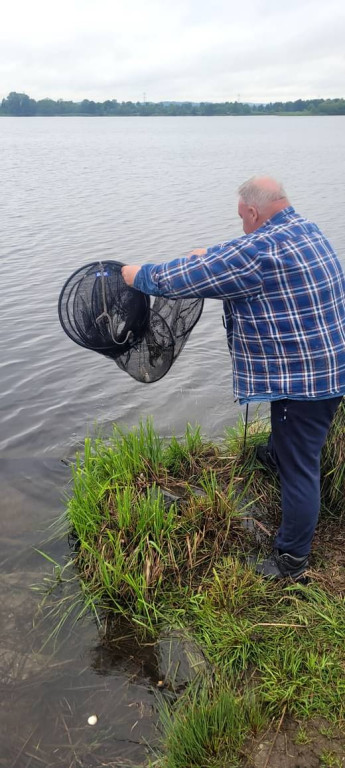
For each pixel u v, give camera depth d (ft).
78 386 21.83
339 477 12.67
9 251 43.37
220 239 47.70
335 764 7.99
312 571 11.18
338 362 9.78
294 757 8.13
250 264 9.28
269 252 9.36
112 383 22.11
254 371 10.03
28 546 12.98
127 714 9.08
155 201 69.87
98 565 11.68
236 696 9.00
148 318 11.89
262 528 12.43
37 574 12.12
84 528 12.36
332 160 129.18
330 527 12.41
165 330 12.07
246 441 14.64
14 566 12.36
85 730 8.86
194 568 11.57
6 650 10.26
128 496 12.21
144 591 10.99
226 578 11.10
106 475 13.84
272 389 9.88
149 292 9.98
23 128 424.87
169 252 43.37
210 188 82.33
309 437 10.13
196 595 10.85
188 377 22.70
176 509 12.42
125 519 11.98
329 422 10.26
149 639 10.36
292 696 8.86
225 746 8.30
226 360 24.40
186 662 9.84
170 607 10.84
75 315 11.41
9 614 11.07
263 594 10.69
